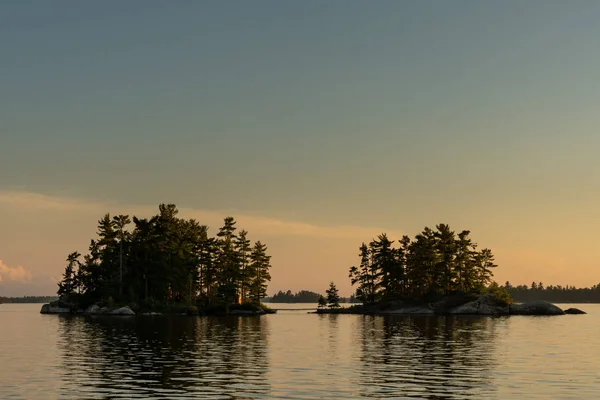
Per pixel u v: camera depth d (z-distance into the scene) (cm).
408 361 3900
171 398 2561
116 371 3381
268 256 15838
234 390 2750
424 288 15200
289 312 16700
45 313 14775
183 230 14512
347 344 5244
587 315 13875
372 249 16125
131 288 13412
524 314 13750
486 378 3134
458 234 15025
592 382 3014
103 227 13975
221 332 6925
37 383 2953
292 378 3116
